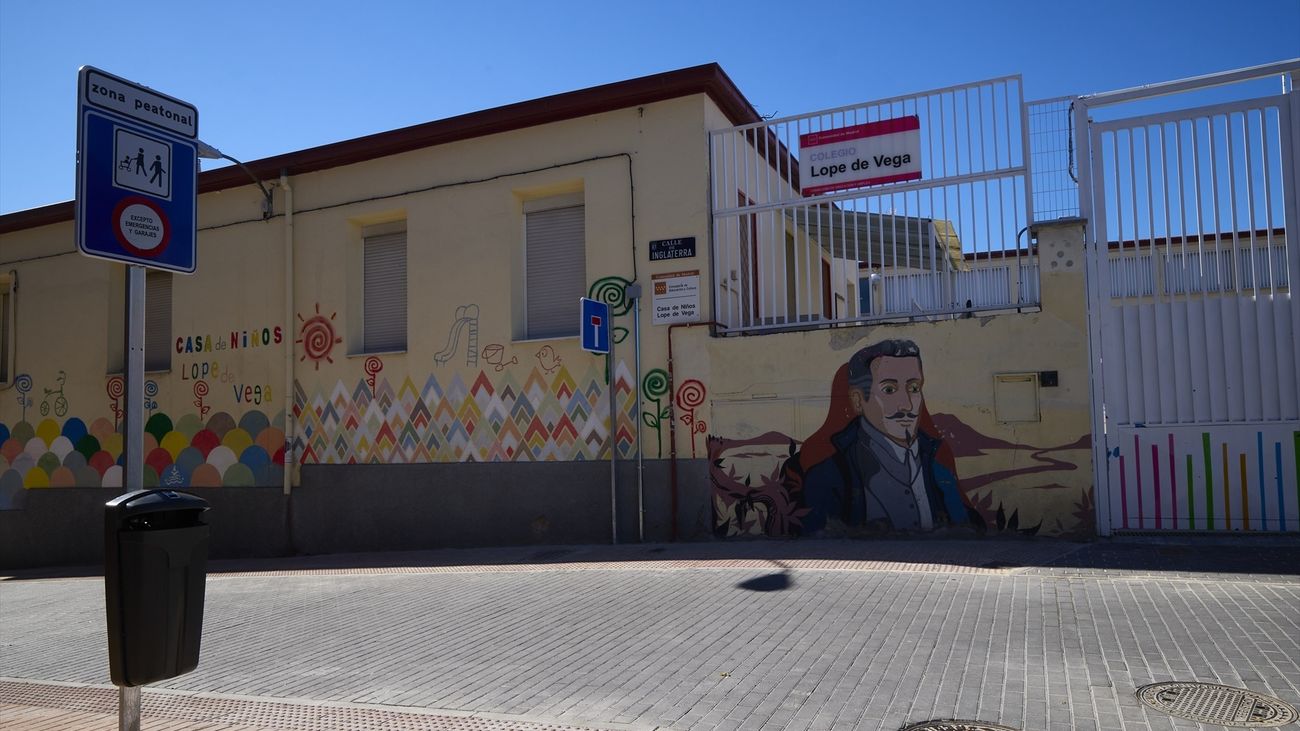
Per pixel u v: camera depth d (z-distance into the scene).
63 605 10.64
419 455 13.23
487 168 13.05
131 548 3.98
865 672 5.71
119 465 16.34
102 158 4.48
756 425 11.05
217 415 15.06
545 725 5.10
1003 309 10.15
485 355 12.84
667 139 11.85
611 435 11.77
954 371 10.18
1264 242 9.40
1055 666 5.65
